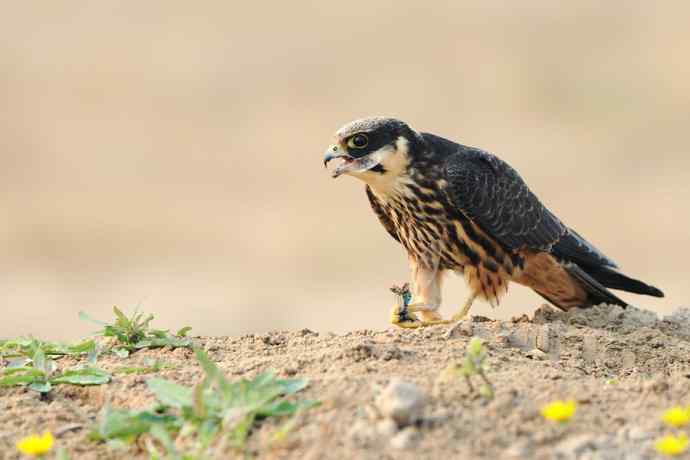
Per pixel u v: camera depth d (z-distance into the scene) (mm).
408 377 5914
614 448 5141
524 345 7281
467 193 8320
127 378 6375
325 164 8430
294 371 6168
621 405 5605
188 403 5590
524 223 8570
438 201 8391
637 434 5250
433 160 8430
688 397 5676
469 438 5176
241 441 5211
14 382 6398
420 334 7109
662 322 8055
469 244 8500
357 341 6949
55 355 7004
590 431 5289
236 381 6113
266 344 7148
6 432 5809
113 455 5508
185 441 5387
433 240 8578
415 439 5145
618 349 7277
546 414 5203
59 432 5789
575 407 5508
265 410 5453
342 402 5535
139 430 5516
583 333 7449
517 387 5727
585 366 6926
